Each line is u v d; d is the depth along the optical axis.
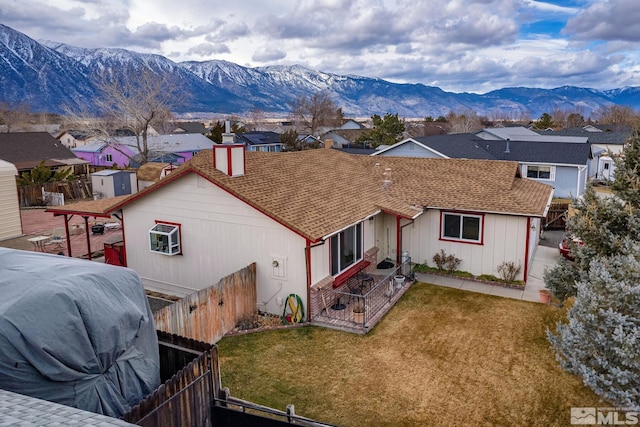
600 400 10.23
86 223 20.22
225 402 8.23
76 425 4.61
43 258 8.35
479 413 9.88
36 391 6.43
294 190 16.86
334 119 115.88
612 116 108.38
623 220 12.17
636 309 9.03
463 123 94.06
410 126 103.56
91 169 53.00
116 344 7.26
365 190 19.59
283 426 7.88
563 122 113.88
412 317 14.76
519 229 17.56
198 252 16.28
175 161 54.75
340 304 15.51
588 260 12.30
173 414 7.09
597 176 49.25
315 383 11.08
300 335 13.62
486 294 16.70
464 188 19.69
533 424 9.52
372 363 11.96
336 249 15.99
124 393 7.43
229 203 15.25
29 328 6.37
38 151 48.66
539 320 14.42
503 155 38.28
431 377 11.27
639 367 8.52
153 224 17.11
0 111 103.19
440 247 19.17
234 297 14.10
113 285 7.66
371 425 9.53
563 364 9.97
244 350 12.75
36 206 36.47
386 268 18.89
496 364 11.84
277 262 14.70
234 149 15.70
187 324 12.23
